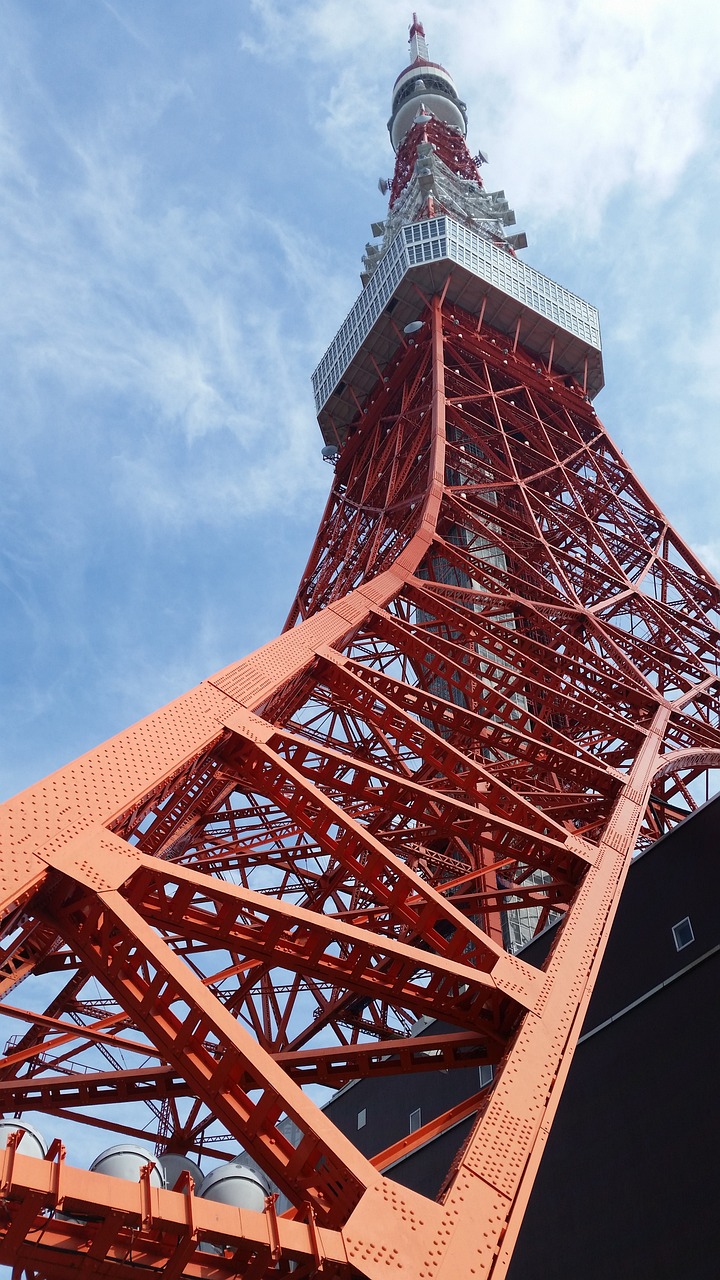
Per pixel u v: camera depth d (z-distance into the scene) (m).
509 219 81.81
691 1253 21.56
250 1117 10.39
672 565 53.75
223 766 16.81
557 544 55.19
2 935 10.80
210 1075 10.64
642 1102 24.53
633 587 48.72
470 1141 10.97
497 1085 11.92
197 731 15.91
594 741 34.44
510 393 62.44
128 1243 8.37
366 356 64.69
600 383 68.81
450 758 21.41
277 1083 10.01
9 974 16.98
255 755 16.72
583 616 40.97
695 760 29.80
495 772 28.06
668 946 26.44
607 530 54.66
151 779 13.90
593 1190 24.41
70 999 21.38
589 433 65.38
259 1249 8.45
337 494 60.19
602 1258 23.36
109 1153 10.73
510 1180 10.68
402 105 102.88
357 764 17.77
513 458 57.62
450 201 79.69
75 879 11.26
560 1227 24.72
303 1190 9.83
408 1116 30.81
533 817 20.11
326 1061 14.02
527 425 60.06
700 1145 22.64
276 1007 30.02
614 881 18.28
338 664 22.27
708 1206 21.77
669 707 34.19
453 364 61.78
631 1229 23.09
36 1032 20.69
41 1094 15.27
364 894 21.34
